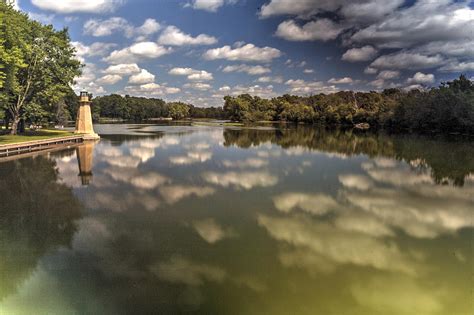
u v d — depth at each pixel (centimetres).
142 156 4072
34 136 5659
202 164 3538
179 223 1750
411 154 4366
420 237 1608
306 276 1227
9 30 4503
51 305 1044
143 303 1056
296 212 1950
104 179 2753
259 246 1476
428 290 1145
